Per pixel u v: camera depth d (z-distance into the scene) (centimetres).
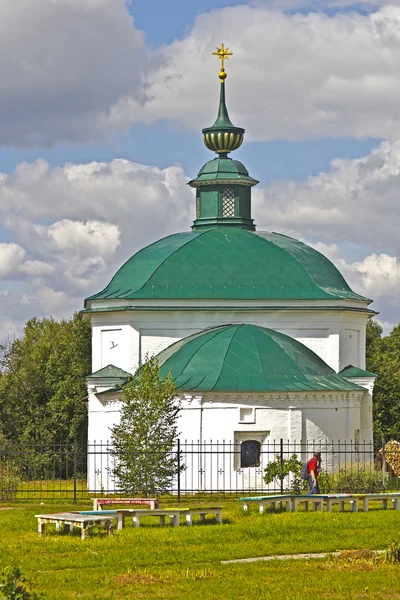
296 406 7225
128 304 8125
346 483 6203
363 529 4275
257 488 6994
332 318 8238
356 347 8519
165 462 6162
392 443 7806
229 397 7119
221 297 8131
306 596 3062
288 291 8219
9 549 3847
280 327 8212
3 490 5772
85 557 3688
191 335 8112
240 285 8231
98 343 8375
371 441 8012
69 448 11700
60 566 3528
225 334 7662
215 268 8312
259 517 4700
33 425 11869
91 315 8425
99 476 7962
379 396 10669
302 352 7850
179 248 8438
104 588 3198
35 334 16262
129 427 6269
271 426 7156
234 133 9031
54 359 12194
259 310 8144
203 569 3478
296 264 8394
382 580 3259
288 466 6384
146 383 6375
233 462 7075
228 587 3189
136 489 6069
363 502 5006
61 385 11806
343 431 7506
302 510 5056
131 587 3206
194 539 4038
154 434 6206
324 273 8544
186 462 7094
